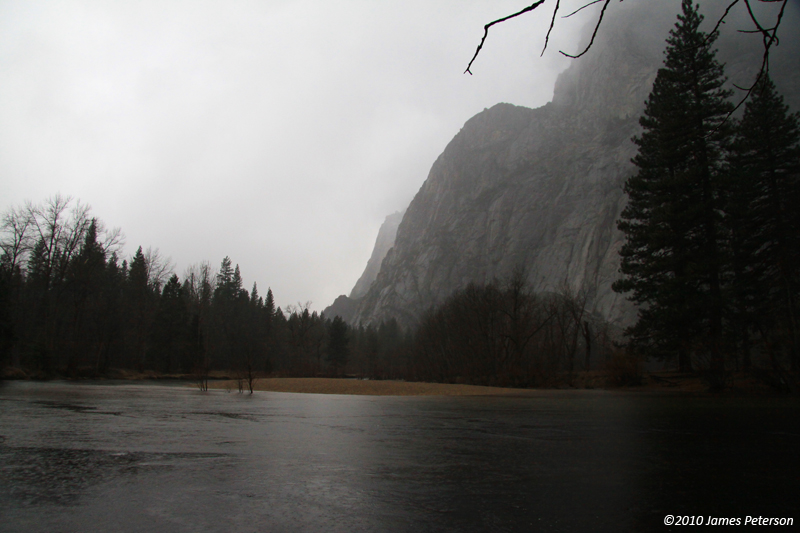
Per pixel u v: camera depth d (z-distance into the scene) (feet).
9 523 11.19
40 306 153.58
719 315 95.96
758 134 118.21
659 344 112.27
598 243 467.11
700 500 13.69
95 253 159.12
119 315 189.16
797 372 74.08
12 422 31.12
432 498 13.83
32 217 141.18
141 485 14.97
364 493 14.33
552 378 131.95
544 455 21.06
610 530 11.05
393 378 256.73
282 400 62.95
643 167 128.16
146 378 179.11
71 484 15.02
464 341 170.91
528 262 557.74
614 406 53.72
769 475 17.03
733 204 111.45
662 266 104.94
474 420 37.14
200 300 225.56
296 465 18.38
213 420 34.50
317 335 312.29
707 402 60.29
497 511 12.55
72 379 145.38
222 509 12.50
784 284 94.07
